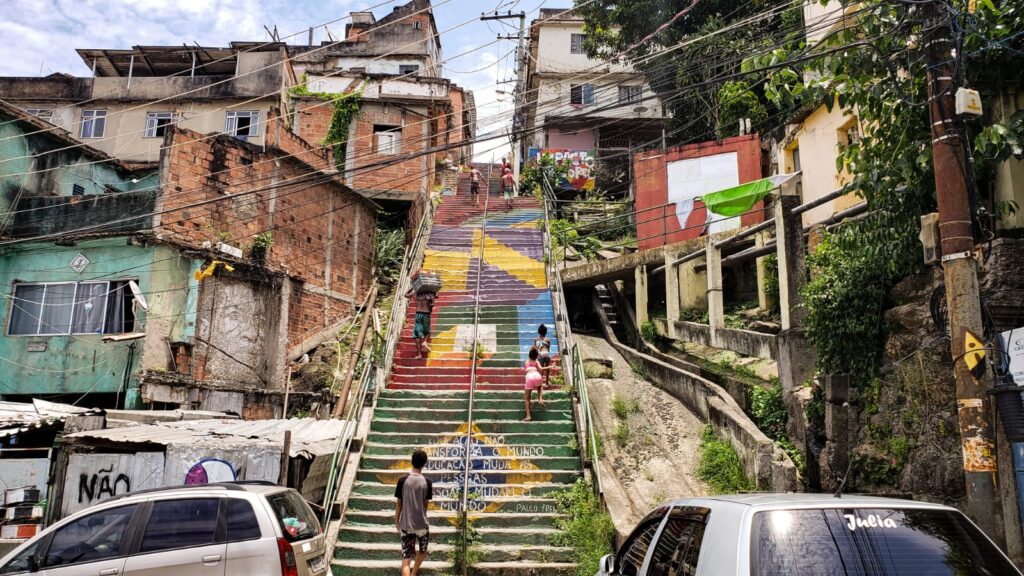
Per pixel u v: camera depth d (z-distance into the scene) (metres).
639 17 27.17
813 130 16.05
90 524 6.88
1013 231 8.12
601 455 11.98
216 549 6.70
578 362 12.93
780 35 19.08
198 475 10.46
